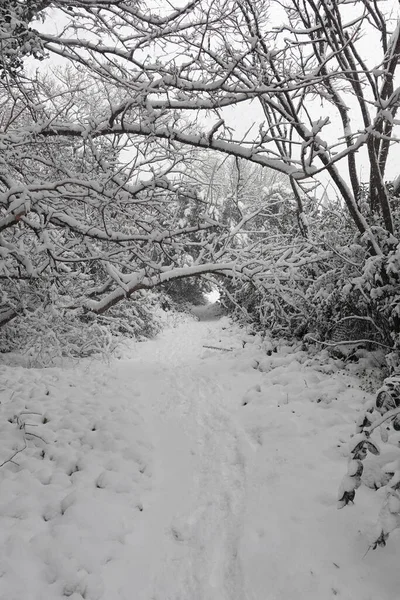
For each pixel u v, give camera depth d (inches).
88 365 357.7
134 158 172.7
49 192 170.9
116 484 161.5
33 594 109.2
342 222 300.7
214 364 352.5
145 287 233.9
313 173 159.9
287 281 295.4
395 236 237.3
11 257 218.8
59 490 155.6
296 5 216.7
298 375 272.2
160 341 551.2
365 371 267.0
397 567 110.7
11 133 178.2
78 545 126.6
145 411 252.4
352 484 107.1
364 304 253.4
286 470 167.0
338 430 192.2
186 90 162.7
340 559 116.5
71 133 185.3
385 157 241.0
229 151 168.7
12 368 300.7
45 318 287.6
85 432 200.8
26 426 201.6
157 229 194.1
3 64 150.2
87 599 109.7
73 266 326.6
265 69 166.1
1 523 134.1
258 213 255.8
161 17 164.4
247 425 218.1
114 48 167.6
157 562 127.3
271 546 126.5
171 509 153.9
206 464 187.2
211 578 120.6
